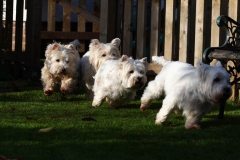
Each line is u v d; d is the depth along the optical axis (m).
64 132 6.09
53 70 9.23
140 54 9.88
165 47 9.56
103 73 8.32
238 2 8.98
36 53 11.62
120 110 8.02
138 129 6.41
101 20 9.98
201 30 9.12
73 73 9.37
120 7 11.50
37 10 11.55
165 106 6.68
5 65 12.30
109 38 10.10
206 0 9.46
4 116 7.11
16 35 12.06
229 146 5.63
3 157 4.70
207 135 6.13
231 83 7.48
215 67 6.30
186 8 9.29
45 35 13.51
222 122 7.09
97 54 9.16
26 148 5.28
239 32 7.85
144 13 9.79
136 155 5.14
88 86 9.23
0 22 12.29
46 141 5.61
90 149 5.29
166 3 9.50
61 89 9.21
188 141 5.84
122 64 7.96
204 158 5.12
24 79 11.58
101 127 6.46
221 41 9.11
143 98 7.83
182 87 6.54
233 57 6.96
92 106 8.40
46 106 8.21
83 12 12.90
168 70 7.24
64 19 13.37
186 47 9.34
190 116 6.63
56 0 12.95
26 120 6.84
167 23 9.51
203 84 6.32
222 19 7.98
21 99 8.98
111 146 5.46
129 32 9.96
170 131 6.36
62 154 5.07
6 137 5.75
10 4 12.41
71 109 7.99
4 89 9.97
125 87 7.99
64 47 9.46
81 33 13.27
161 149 5.40
